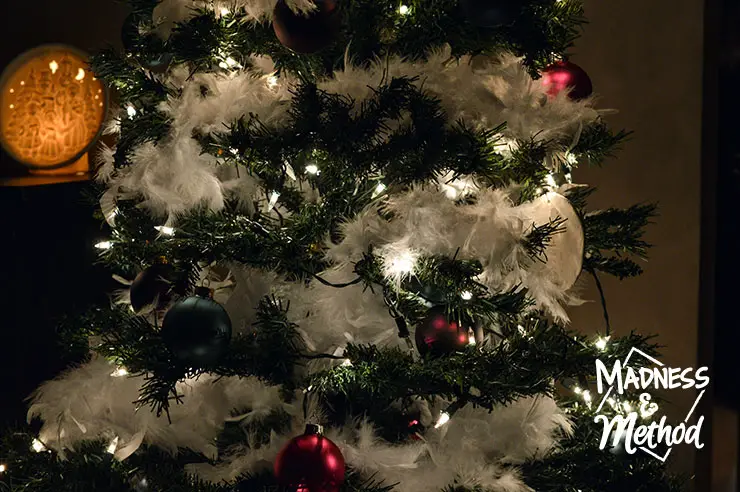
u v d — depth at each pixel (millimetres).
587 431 1919
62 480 1810
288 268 1761
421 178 1711
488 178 1745
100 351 1832
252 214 1849
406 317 1757
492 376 1723
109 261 1935
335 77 1790
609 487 1858
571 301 1972
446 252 1717
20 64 2396
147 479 1808
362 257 1750
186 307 1690
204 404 1884
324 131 1696
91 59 1868
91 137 2467
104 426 1895
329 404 1829
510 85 1815
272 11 1779
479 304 1701
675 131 2326
